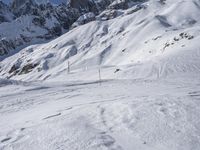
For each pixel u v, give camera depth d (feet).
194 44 306.35
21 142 33.83
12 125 45.06
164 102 43.34
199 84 98.32
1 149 32.32
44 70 592.60
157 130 32.37
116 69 269.23
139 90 84.23
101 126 36.40
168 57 256.93
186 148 27.50
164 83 112.88
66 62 598.34
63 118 42.80
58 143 31.81
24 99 87.40
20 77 600.39
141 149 28.35
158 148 28.19
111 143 30.30
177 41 374.84
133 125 35.09
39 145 32.04
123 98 61.46
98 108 46.32
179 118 34.99
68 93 94.94
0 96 101.71
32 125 41.65
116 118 38.88
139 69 241.55
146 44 482.28
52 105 66.33
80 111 46.65
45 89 115.75
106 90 95.09
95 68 341.00
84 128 36.04
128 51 519.19
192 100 43.06
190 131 30.96
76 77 306.55
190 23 623.36
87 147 29.71
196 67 208.03
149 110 39.73
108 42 627.46
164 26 599.57
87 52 624.18
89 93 88.28
